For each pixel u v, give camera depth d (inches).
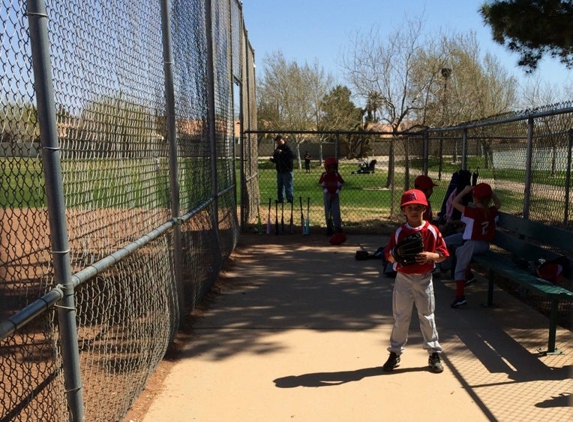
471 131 517.0
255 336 204.8
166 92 184.1
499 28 404.8
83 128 115.5
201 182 244.2
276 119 1565.0
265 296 259.9
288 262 338.6
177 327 200.2
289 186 581.0
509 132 320.8
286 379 166.9
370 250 379.6
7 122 86.4
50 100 95.8
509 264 233.1
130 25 146.5
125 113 142.9
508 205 317.1
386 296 261.7
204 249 249.4
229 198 347.6
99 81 123.9
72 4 109.0
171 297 190.7
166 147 187.8
